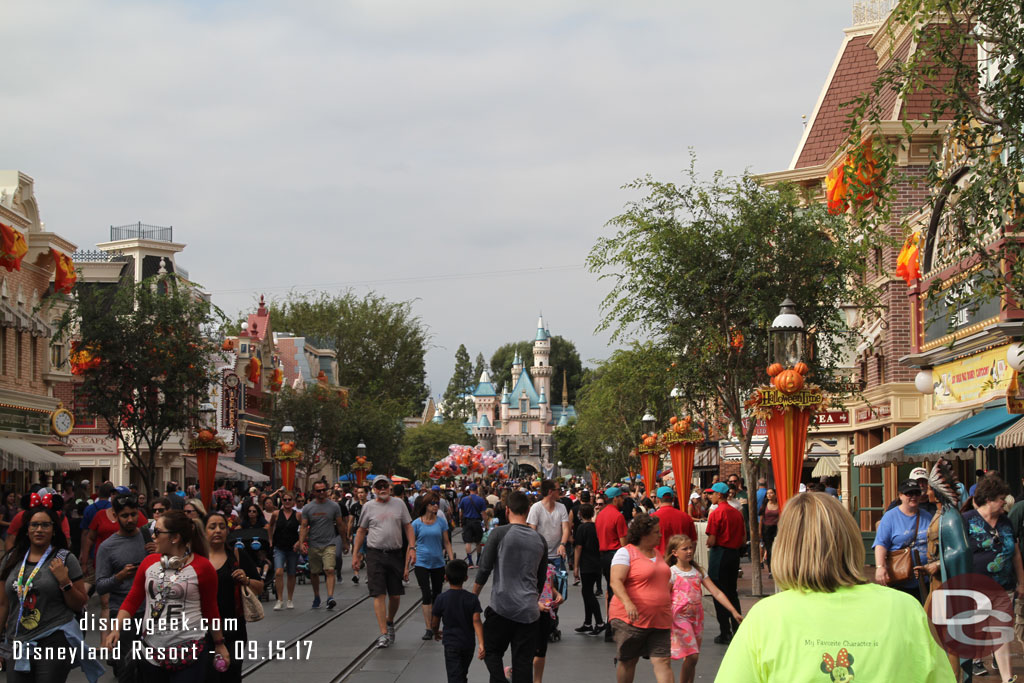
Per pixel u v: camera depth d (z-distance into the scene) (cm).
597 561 1689
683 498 2692
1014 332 1958
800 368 1384
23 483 3569
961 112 1340
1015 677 1110
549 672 1311
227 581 902
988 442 2045
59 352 3819
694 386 2428
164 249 5650
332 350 8831
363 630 1705
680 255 2267
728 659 414
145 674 808
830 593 406
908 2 1348
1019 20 1288
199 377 3189
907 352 3162
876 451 2645
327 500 2052
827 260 2302
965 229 1343
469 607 1076
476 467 6906
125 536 1120
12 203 3397
